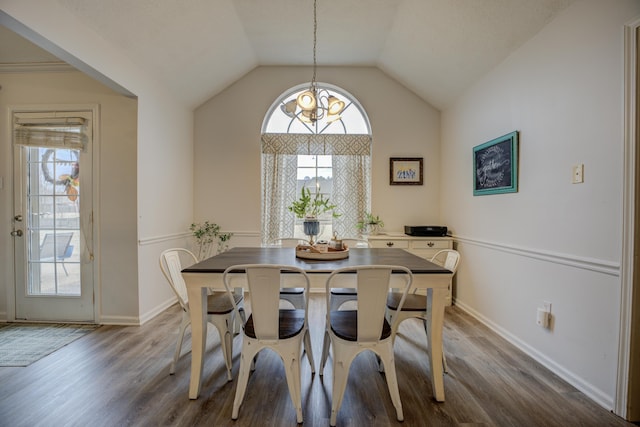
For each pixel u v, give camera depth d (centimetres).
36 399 163
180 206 345
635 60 145
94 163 269
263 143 386
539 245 207
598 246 163
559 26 190
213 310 186
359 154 387
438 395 164
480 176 284
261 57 360
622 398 150
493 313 262
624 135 148
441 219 376
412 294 223
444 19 248
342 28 302
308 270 166
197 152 378
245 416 152
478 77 285
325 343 187
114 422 146
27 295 275
